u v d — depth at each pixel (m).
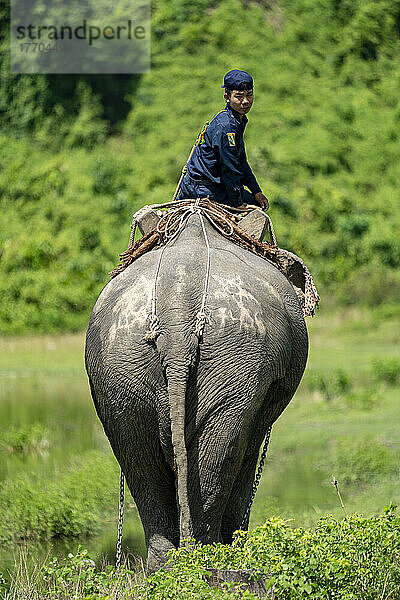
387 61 127.06
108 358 19.34
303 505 36.09
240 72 24.38
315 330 91.88
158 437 19.44
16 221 109.94
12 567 29.30
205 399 18.58
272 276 21.27
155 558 20.05
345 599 18.08
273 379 20.03
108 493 38.38
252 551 18.48
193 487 18.75
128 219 108.56
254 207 24.03
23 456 47.06
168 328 18.59
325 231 108.44
